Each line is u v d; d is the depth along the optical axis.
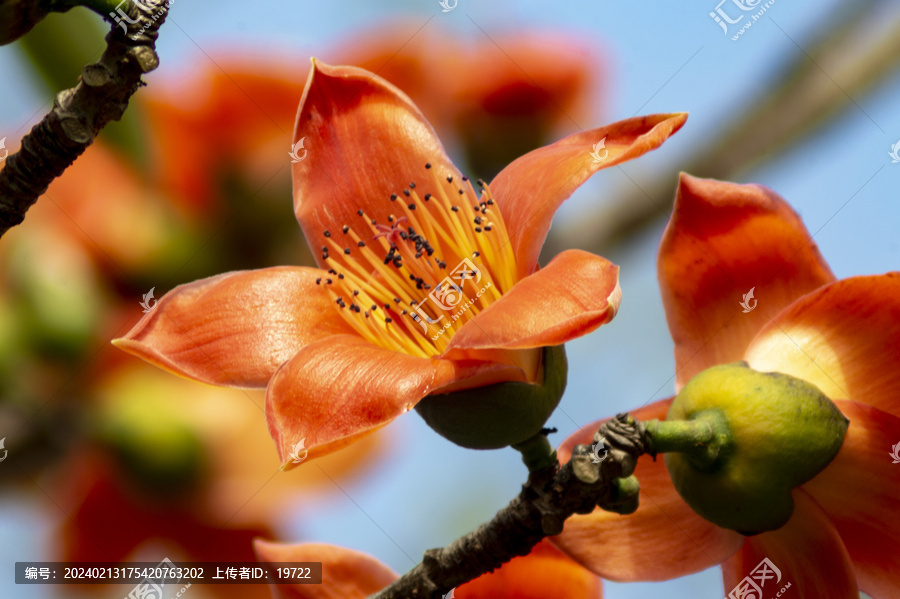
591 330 0.59
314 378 0.60
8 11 0.57
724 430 0.60
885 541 0.61
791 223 0.63
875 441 0.60
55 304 0.63
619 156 0.61
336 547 0.63
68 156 0.57
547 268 0.60
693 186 0.63
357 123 0.65
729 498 0.60
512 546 0.59
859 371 0.61
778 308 0.63
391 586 0.60
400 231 0.63
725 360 0.63
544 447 0.61
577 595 0.62
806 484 0.61
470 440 0.61
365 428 0.59
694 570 0.62
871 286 0.61
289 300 0.63
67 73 0.63
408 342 0.63
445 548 0.60
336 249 0.63
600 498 0.59
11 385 0.63
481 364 0.60
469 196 0.65
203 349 0.62
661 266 0.64
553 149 0.63
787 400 0.60
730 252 0.63
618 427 0.59
